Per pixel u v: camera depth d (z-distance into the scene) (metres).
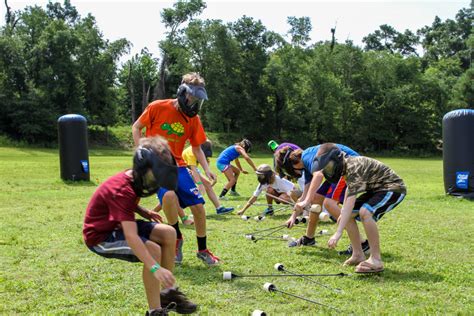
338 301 4.30
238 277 5.03
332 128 59.81
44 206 10.27
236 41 59.81
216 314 3.96
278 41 62.09
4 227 7.70
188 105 5.57
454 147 11.50
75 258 5.73
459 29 94.00
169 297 3.75
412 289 4.65
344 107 59.59
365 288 4.67
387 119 60.22
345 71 61.75
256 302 4.28
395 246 6.44
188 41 59.03
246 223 8.34
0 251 6.04
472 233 7.30
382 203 5.04
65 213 9.28
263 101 61.03
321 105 59.16
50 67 52.75
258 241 6.83
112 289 4.57
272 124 61.41
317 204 6.71
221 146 56.78
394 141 59.78
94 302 4.25
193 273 5.16
